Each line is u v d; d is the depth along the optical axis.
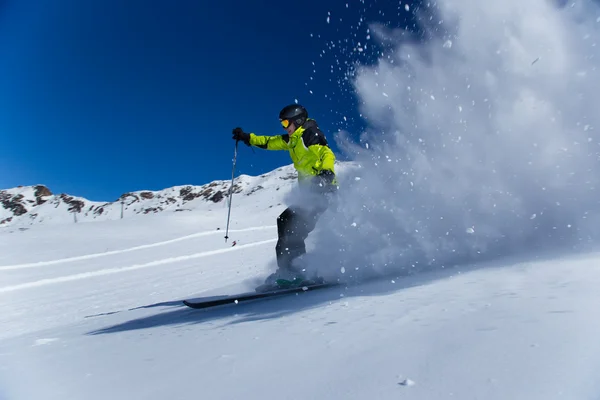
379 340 1.32
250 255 14.30
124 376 1.34
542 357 0.92
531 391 0.78
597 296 1.38
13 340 3.03
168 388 1.15
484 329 1.22
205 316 2.91
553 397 0.74
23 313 6.97
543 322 1.17
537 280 1.87
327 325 1.67
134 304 6.53
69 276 12.30
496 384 0.84
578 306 1.28
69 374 1.46
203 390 1.10
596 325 1.07
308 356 1.27
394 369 1.03
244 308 2.96
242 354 1.41
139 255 17.80
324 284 3.38
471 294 1.81
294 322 1.87
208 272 10.30
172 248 20.09
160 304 5.21
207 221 42.81
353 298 2.35
